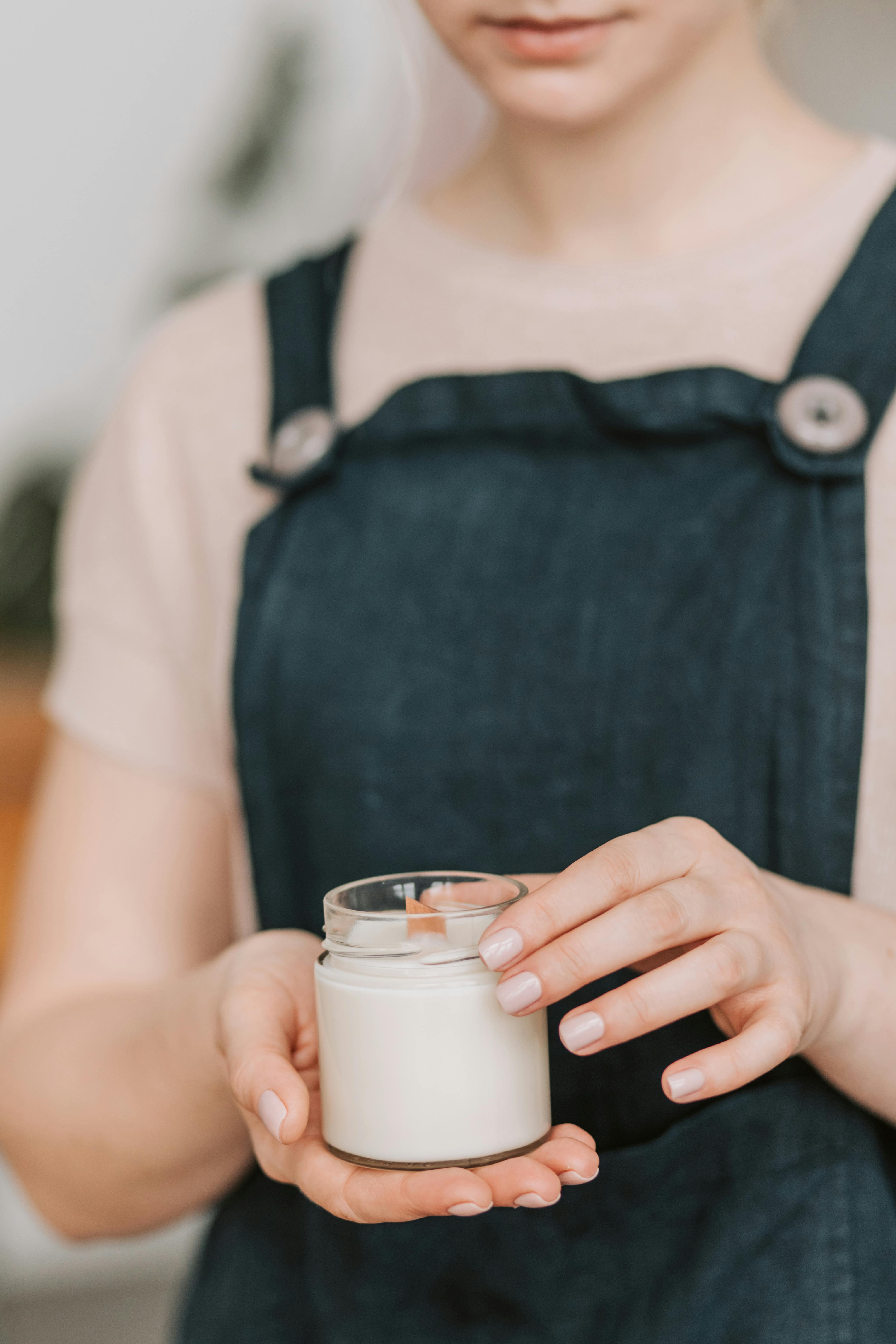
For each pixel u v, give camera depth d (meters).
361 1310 0.77
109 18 2.35
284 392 0.93
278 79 2.29
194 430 0.96
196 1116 0.75
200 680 0.94
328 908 0.58
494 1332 0.75
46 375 2.43
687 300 0.84
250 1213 0.85
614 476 0.81
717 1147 0.71
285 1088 0.53
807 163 0.86
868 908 0.68
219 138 2.35
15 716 1.73
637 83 0.74
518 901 0.54
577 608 0.79
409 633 0.82
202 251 2.39
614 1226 0.73
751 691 0.74
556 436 0.83
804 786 0.73
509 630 0.80
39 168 2.38
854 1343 0.67
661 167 0.85
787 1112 0.71
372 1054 0.55
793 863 0.73
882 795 0.73
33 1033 0.85
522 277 0.89
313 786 0.84
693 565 0.77
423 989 0.54
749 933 0.54
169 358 0.99
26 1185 0.88
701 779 0.75
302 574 0.87
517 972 0.52
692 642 0.76
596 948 0.52
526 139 0.85
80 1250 2.40
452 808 0.80
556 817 0.78
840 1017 0.62
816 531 0.74
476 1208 0.49
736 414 0.78
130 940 0.92
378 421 0.88
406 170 1.06
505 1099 0.55
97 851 0.94
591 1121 0.75
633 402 0.80
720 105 0.84
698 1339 0.69
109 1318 2.30
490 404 0.85
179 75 2.35
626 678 0.77
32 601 2.11
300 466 0.88
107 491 0.99
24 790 1.74
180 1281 2.42
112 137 2.38
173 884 0.94
